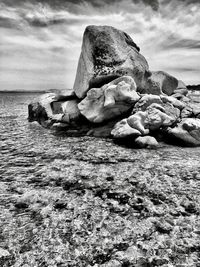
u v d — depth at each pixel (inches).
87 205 211.6
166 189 241.0
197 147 405.7
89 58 579.2
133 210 201.8
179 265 137.5
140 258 144.3
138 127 424.8
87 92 561.3
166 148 400.8
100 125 540.4
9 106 1422.2
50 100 692.7
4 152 394.3
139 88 623.5
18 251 151.2
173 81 747.4
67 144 445.1
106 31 578.2
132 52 616.1
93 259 144.2
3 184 259.4
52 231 172.4
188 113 514.3
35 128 627.5
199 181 259.4
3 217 191.3
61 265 139.1
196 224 178.9
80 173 292.2
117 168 308.0
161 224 179.6
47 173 293.6
